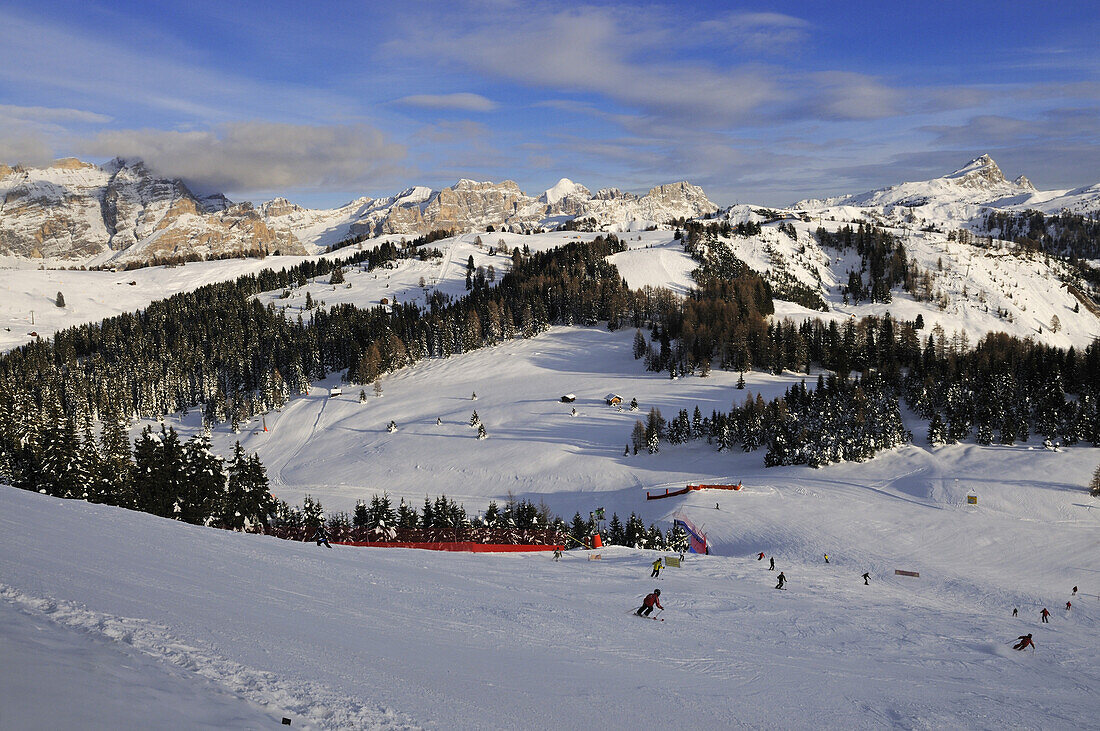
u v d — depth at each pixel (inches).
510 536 3006.9
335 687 451.5
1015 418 4817.9
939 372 6127.0
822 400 5187.0
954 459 4554.6
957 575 2807.6
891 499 4023.1
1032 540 3314.5
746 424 5487.2
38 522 887.7
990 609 2284.7
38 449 2736.2
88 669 327.0
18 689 257.9
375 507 3543.3
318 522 3038.9
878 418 4940.9
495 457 5797.2
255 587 795.4
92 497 2623.0
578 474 5270.7
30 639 353.7
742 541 3486.7
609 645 925.8
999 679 1142.3
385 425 7160.4
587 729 508.1
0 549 629.9
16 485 2669.8
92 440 2765.7
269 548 1262.3
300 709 393.1
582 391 7485.2
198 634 488.4
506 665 681.0
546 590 1438.2
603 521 4013.3
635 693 665.6
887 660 1187.3
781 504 4001.0
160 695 324.5
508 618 994.1
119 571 671.8
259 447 7170.3
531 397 7431.1
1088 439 4576.8
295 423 7736.2
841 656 1162.0
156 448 2743.6
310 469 6146.7
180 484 2714.1
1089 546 3225.9
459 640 769.6
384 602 927.7
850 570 2881.4
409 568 1428.4
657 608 1406.3
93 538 861.8
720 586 1940.2
